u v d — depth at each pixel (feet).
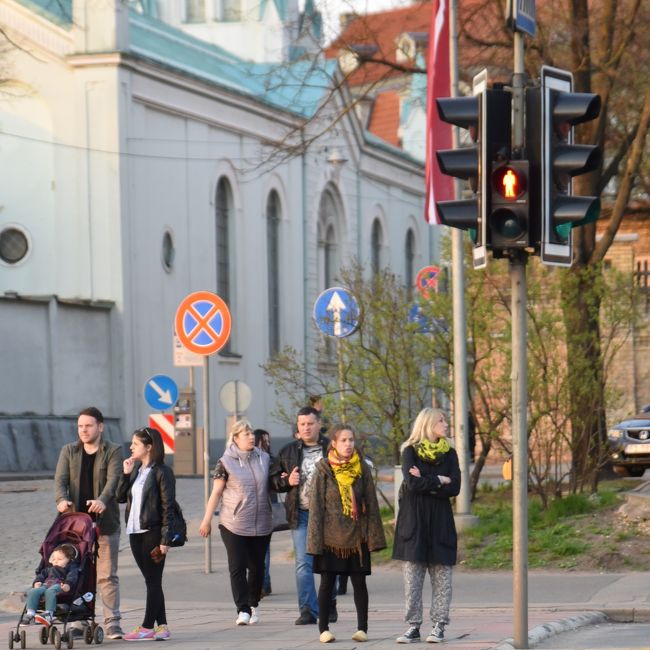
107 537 118.73
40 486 300.20
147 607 118.11
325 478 111.34
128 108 392.47
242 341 453.17
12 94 370.53
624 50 253.03
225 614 139.64
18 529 223.30
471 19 253.85
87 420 118.11
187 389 362.74
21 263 396.57
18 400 351.46
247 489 125.49
